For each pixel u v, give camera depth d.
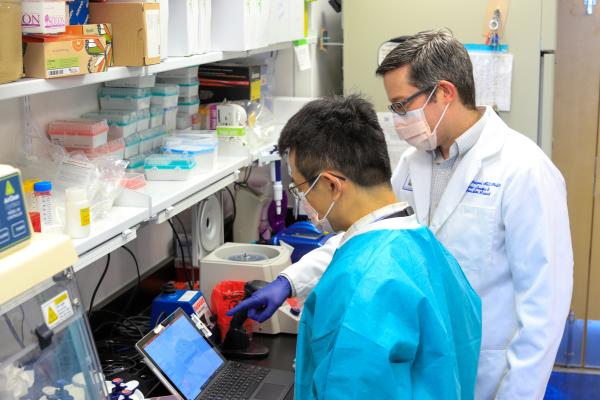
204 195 2.30
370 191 1.36
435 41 1.89
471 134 1.95
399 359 1.21
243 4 2.44
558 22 3.86
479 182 1.93
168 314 2.24
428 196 2.09
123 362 2.15
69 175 1.84
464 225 1.95
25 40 1.45
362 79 3.41
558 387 3.90
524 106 3.22
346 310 1.20
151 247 2.84
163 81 2.72
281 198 3.23
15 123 2.01
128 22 1.79
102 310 2.43
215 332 2.33
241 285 2.40
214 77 3.07
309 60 3.48
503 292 1.93
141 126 2.37
